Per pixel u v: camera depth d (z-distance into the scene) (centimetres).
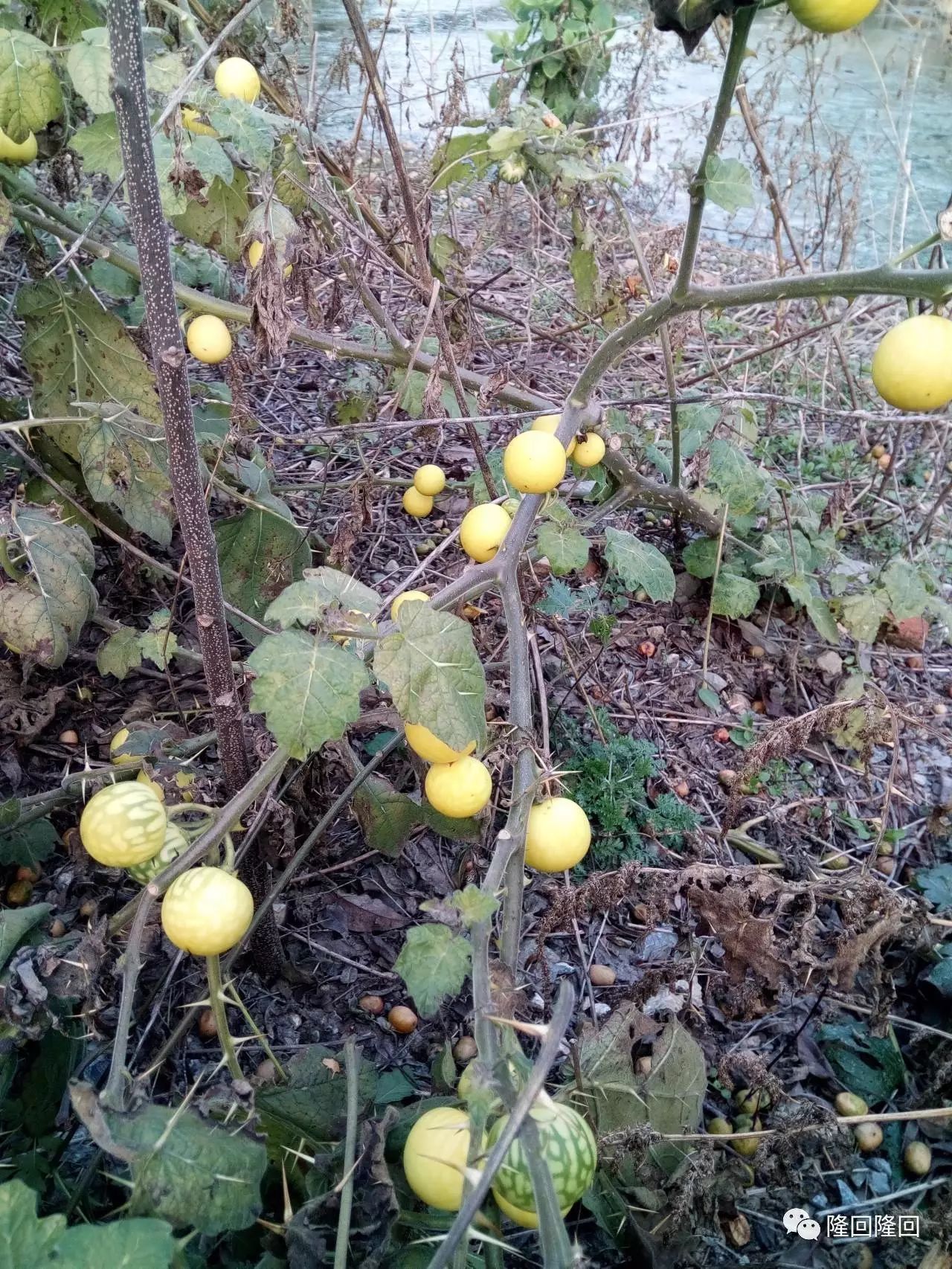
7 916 35
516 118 49
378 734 61
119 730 57
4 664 55
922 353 29
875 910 42
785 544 73
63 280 57
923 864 60
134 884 51
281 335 40
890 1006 45
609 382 91
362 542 77
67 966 33
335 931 53
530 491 38
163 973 49
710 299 36
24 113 39
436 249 54
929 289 29
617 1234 40
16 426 46
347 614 33
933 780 67
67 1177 38
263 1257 33
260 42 55
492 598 72
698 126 109
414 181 67
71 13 48
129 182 29
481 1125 26
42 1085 38
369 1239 32
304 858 50
